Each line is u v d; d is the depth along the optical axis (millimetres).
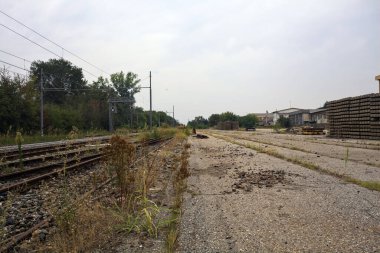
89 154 16969
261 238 4840
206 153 19781
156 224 5445
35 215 6156
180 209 6289
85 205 5875
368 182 8742
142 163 11586
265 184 9094
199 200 7203
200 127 160625
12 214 6242
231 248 4473
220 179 10047
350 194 7617
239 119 143625
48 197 7250
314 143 27250
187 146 23984
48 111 50906
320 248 4438
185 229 5254
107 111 77375
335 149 20469
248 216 5965
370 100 30781
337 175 10188
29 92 43844
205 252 4344
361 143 25484
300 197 7418
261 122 165250
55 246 4352
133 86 95500
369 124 31172
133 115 98375
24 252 4406
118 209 6008
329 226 5352
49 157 15945
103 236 4852
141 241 4730
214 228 5301
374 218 5762
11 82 42125
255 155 17766
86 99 81438
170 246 4406
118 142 6516
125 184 6500
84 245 4465
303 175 10445
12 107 41250
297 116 108562
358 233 5004
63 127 54281
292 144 26203
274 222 5598
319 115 95625
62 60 88625
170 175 10617
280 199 7262
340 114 37688
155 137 37906
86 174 10859
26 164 13945
